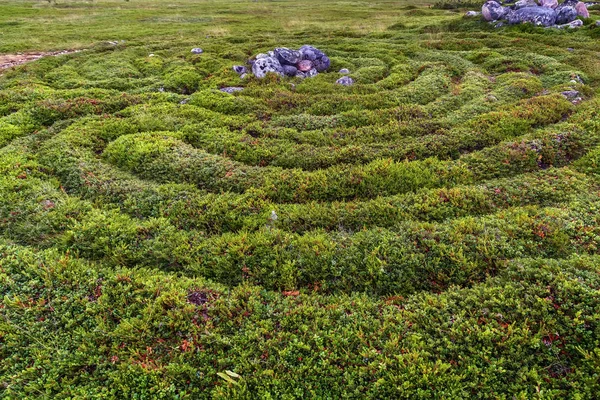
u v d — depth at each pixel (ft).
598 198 40.24
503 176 47.93
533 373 23.11
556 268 29.63
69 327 28.27
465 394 22.54
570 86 77.30
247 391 23.70
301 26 188.55
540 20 137.08
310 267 34.01
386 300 30.86
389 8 279.90
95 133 61.46
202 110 72.02
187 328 27.91
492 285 29.84
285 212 41.78
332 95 80.79
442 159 53.57
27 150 56.24
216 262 35.17
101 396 23.88
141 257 35.88
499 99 74.90
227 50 123.85
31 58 121.90
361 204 42.52
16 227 39.91
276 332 27.71
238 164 51.65
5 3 262.88
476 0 249.55
